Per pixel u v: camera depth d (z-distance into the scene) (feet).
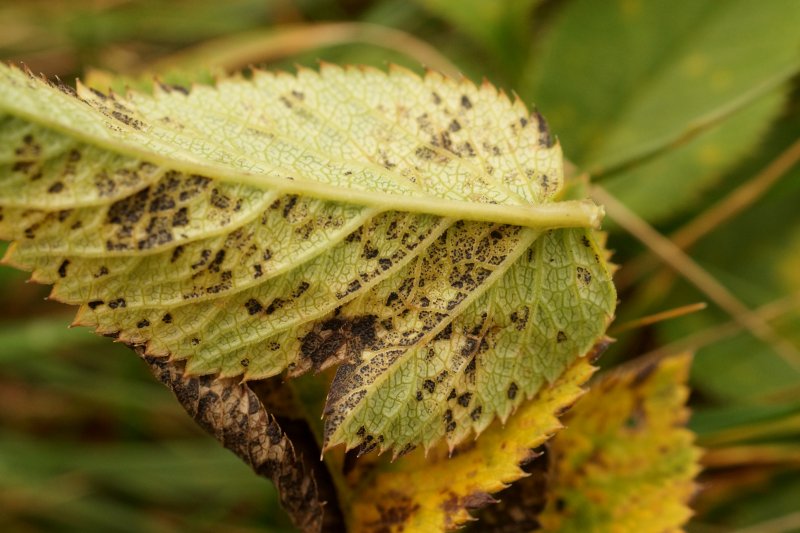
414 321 0.55
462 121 0.56
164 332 0.53
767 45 0.66
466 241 0.55
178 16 0.77
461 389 0.55
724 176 0.68
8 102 0.51
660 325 0.68
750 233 0.69
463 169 0.55
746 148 0.66
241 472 0.69
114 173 0.52
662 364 0.60
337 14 0.77
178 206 0.53
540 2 0.72
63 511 0.70
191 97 0.55
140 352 0.53
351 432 0.54
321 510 0.55
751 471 0.66
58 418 0.72
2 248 0.70
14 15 0.75
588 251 0.55
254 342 0.54
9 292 0.73
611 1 0.68
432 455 0.56
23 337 0.69
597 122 0.68
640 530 0.58
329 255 0.54
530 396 0.55
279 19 0.77
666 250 0.67
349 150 0.55
